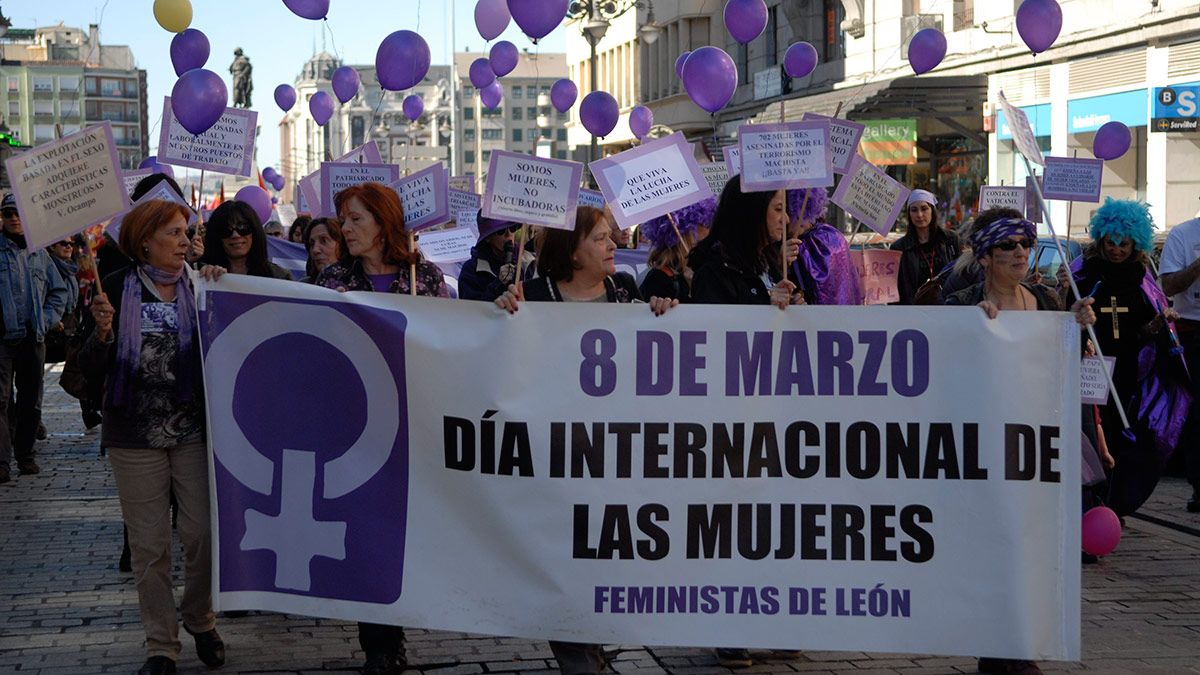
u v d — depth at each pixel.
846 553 5.73
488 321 5.71
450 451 5.71
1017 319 5.71
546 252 6.04
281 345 5.80
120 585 7.98
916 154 32.66
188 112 7.96
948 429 5.73
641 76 54.31
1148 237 9.16
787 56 13.27
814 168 6.17
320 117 17.78
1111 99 26.34
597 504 5.68
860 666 6.42
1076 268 9.47
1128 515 9.73
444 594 5.70
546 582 5.68
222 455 5.84
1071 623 5.72
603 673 6.23
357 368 5.77
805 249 7.37
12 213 11.49
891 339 5.73
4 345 11.67
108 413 6.09
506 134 190.38
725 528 5.71
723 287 6.35
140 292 6.09
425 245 12.38
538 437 5.68
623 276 6.42
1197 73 24.06
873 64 34.94
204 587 6.25
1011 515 5.72
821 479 5.72
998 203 11.65
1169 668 6.35
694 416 5.71
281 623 7.23
